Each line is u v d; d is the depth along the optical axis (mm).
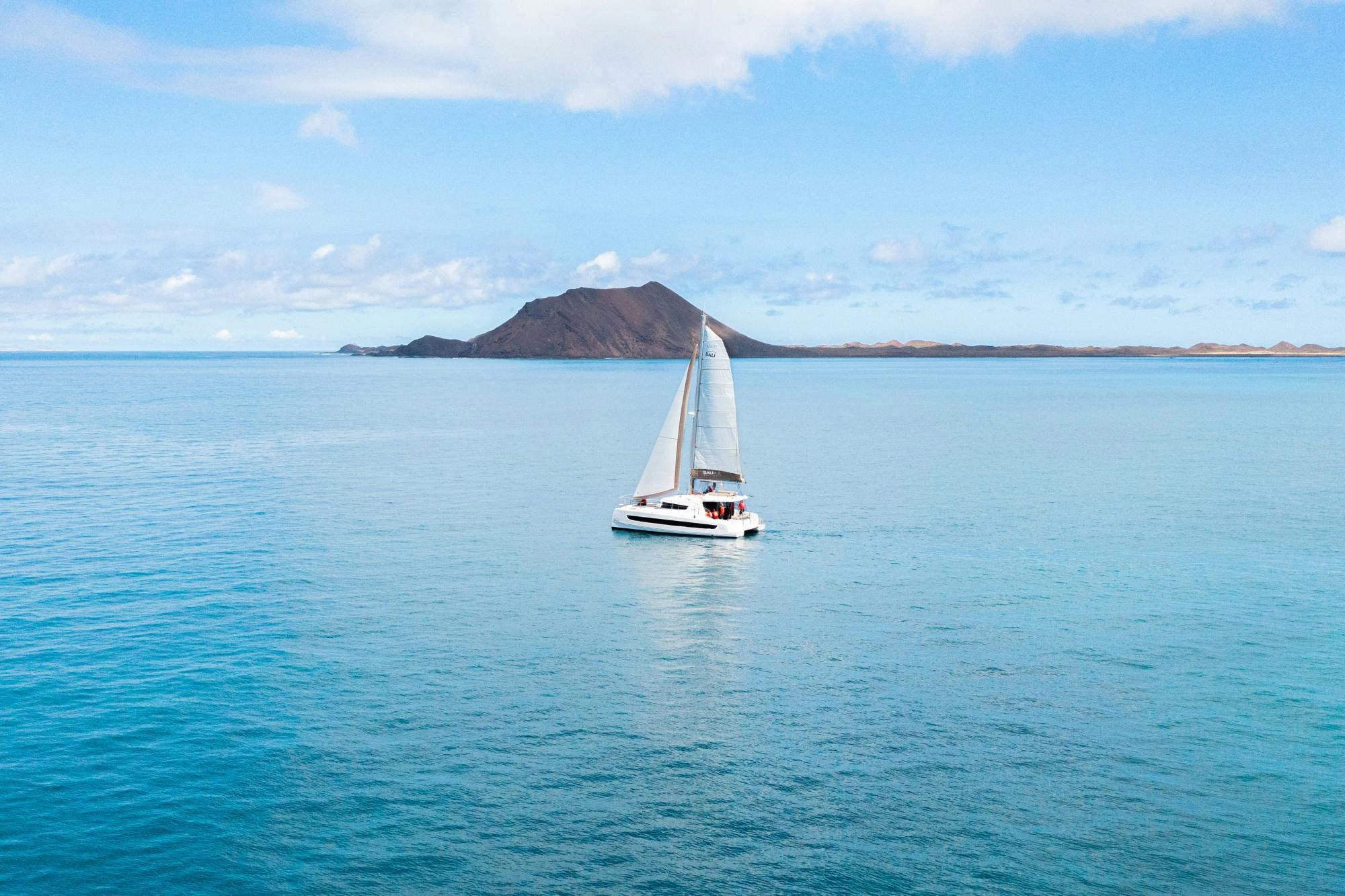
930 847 25297
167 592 48125
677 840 25531
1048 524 67438
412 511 72250
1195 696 35094
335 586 49844
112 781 28188
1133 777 29000
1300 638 41531
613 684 36312
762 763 29828
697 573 53844
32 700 33812
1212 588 49750
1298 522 67625
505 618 44844
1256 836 25859
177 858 24500
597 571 54156
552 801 27453
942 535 63781
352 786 28094
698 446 67250
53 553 56531
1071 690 35750
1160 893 23453
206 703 33781
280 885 23484
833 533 64688
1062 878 24016
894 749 30812
